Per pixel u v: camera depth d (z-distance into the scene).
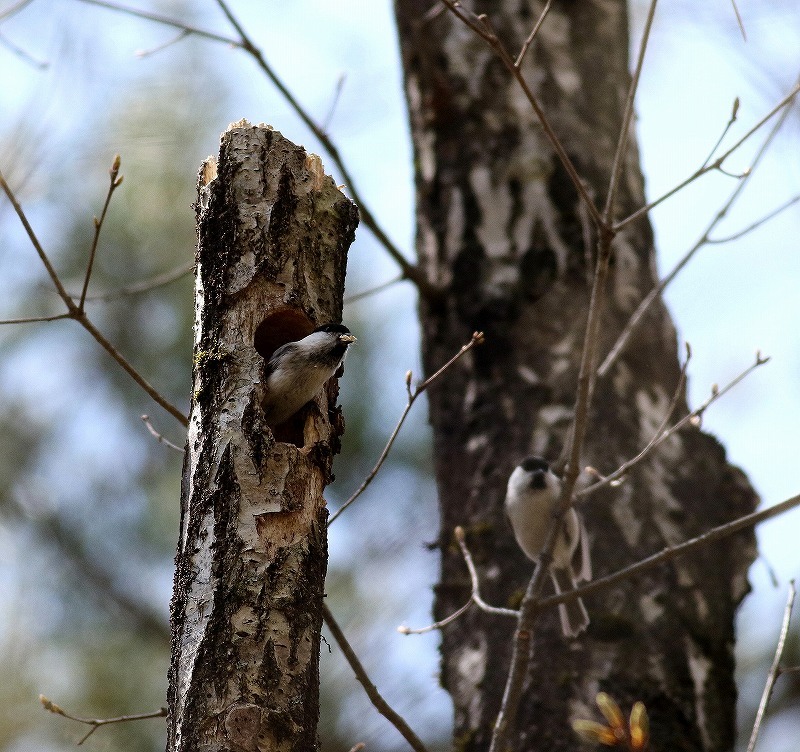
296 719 5.33
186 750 5.22
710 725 7.51
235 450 5.95
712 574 8.08
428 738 8.90
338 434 6.87
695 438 8.62
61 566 9.59
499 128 9.68
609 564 7.91
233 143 6.70
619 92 9.96
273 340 7.05
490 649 8.02
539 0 10.11
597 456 8.31
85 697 8.90
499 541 8.45
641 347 8.80
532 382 8.78
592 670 7.57
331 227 6.74
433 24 10.20
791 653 9.05
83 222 9.99
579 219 9.24
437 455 9.18
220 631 5.46
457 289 9.34
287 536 5.80
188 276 10.13
